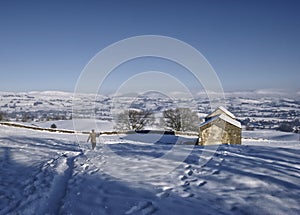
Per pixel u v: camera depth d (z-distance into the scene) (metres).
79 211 6.63
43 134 31.44
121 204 6.84
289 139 49.72
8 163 12.76
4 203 7.55
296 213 5.91
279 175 8.62
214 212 6.11
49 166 11.85
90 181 9.09
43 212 6.82
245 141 36.47
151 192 7.64
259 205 6.39
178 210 6.29
